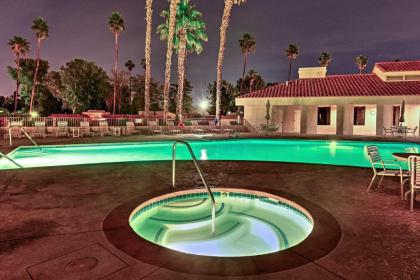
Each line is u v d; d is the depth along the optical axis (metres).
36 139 15.64
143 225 4.58
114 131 19.11
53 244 3.16
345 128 21.41
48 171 7.00
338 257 2.90
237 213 5.08
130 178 6.33
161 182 5.98
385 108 21.59
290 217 4.79
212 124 23.14
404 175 5.09
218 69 24.78
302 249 3.06
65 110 43.41
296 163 8.17
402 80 21.77
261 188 5.52
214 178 6.40
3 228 3.61
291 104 21.34
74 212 4.18
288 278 2.54
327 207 4.48
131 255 2.91
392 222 3.85
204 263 2.76
